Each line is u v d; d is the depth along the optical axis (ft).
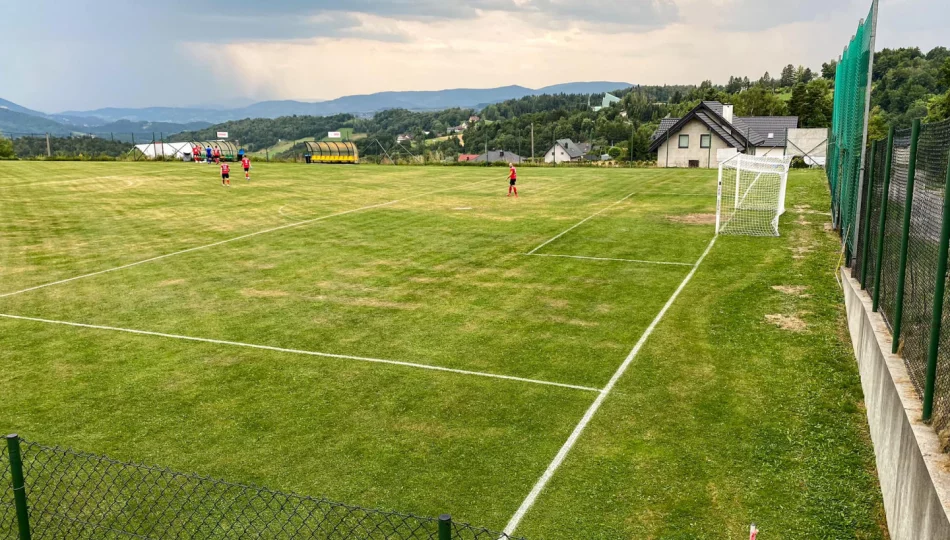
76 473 24.40
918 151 25.21
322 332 41.29
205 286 52.70
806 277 52.49
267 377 34.19
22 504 18.98
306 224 81.87
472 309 45.83
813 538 20.66
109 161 193.26
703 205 96.32
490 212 91.61
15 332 41.86
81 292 51.16
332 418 29.48
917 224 24.36
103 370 35.40
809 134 174.40
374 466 25.40
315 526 21.72
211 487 24.03
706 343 38.29
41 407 30.86
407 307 46.52
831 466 24.72
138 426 28.89
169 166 170.81
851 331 38.01
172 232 76.64
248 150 252.21
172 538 21.22
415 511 22.48
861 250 38.78
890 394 23.13
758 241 68.28
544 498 23.15
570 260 60.95
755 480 23.93
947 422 18.25
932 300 21.22
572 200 104.58
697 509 22.30
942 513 15.57
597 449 26.45
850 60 61.16
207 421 29.32
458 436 27.71
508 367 35.19
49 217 87.04
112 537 21.27
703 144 191.01
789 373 33.55
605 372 34.30
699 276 54.08
